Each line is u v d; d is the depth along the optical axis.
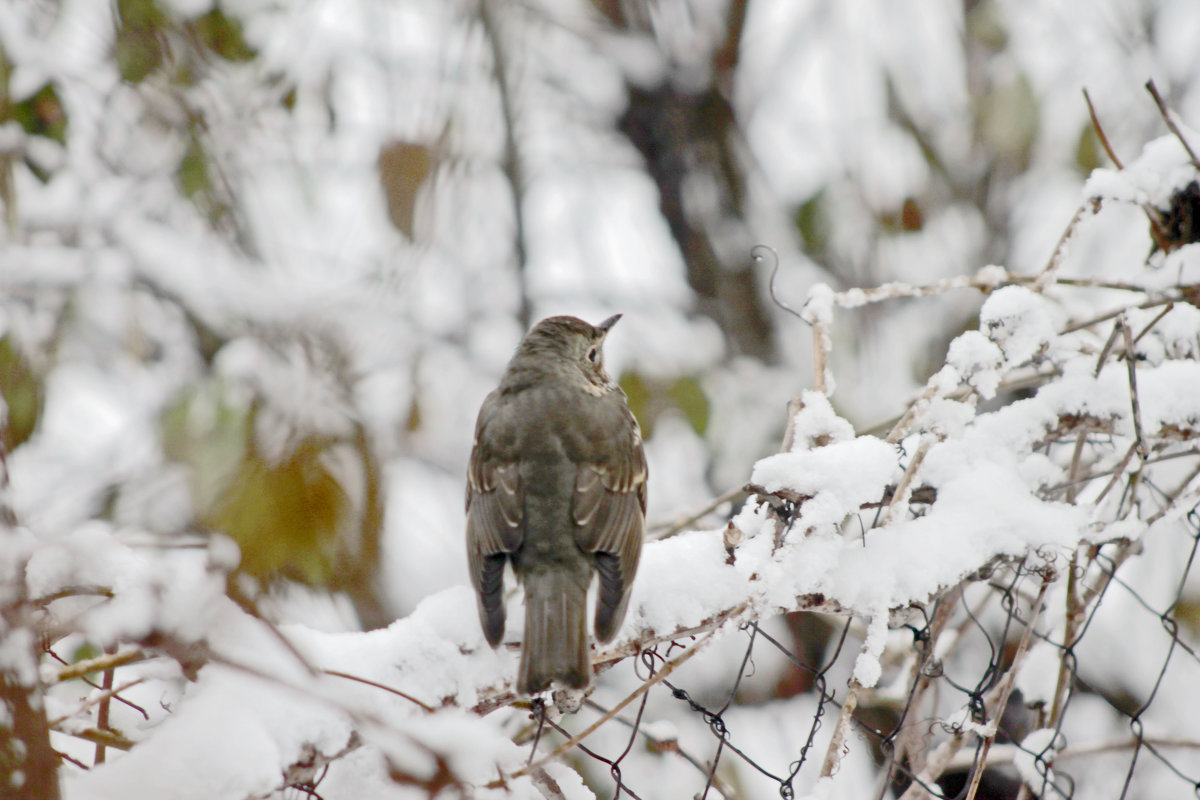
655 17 15.34
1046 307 6.88
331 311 11.45
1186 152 7.53
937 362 13.88
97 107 11.41
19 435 10.68
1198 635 11.56
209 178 11.62
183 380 11.60
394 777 4.31
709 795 6.48
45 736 4.48
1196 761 11.28
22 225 11.36
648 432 12.52
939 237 14.52
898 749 7.24
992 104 12.69
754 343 14.51
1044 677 7.39
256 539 9.85
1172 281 7.40
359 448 11.21
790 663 12.52
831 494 5.89
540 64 15.27
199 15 11.41
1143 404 6.79
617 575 6.10
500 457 7.46
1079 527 6.26
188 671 5.01
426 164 11.86
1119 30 13.56
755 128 15.41
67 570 4.95
